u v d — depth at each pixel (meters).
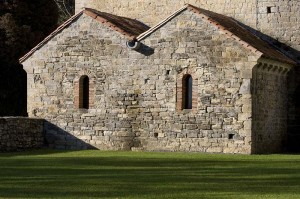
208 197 20.70
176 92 39.78
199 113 39.25
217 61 38.81
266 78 40.06
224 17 43.38
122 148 41.06
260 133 39.41
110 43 41.25
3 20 55.81
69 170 28.81
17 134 40.41
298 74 42.84
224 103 38.72
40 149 41.81
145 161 33.34
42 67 42.97
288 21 43.25
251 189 22.70
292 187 23.34
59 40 42.53
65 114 42.41
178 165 31.28
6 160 33.97
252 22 44.03
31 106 43.22
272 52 40.72
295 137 42.81
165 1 46.56
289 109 42.94
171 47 39.88
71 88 42.28
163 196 20.84
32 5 57.88
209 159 34.62
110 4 48.31
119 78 41.12
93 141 41.72
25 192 21.64
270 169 29.64
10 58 56.16
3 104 57.16
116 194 21.25
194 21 39.28
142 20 47.25
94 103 41.72
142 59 40.53
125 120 40.97
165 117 40.06
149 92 40.41
